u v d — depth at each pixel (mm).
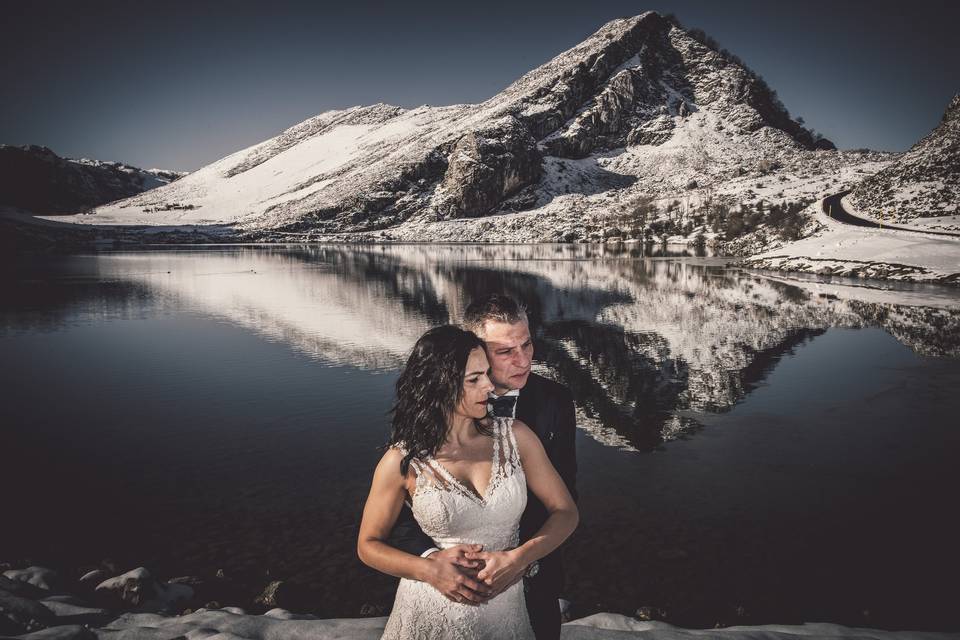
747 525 5574
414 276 34938
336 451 7758
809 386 10875
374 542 1885
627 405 9859
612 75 146125
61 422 9188
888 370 11984
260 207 138250
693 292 26281
